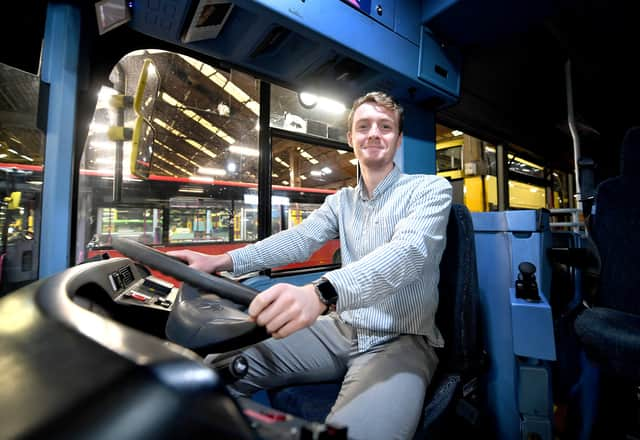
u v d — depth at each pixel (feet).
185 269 2.20
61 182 3.56
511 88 9.61
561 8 6.31
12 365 1.02
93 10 3.91
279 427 1.13
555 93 9.98
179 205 12.75
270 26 4.69
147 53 5.28
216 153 19.02
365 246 3.53
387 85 6.66
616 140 10.56
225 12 4.36
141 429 0.84
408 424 2.38
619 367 2.86
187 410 0.92
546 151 13.66
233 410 1.04
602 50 7.86
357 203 3.90
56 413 0.85
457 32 6.84
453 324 3.40
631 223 3.43
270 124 7.75
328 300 2.08
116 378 0.94
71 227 3.85
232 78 7.34
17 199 3.44
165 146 19.52
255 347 3.30
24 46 3.69
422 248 2.61
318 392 3.05
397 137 3.76
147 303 3.13
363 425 2.32
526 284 3.85
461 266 3.44
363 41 5.43
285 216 12.17
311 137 8.46
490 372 4.28
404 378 2.62
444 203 3.11
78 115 3.79
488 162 13.37
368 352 3.08
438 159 15.49
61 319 1.24
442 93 7.18
